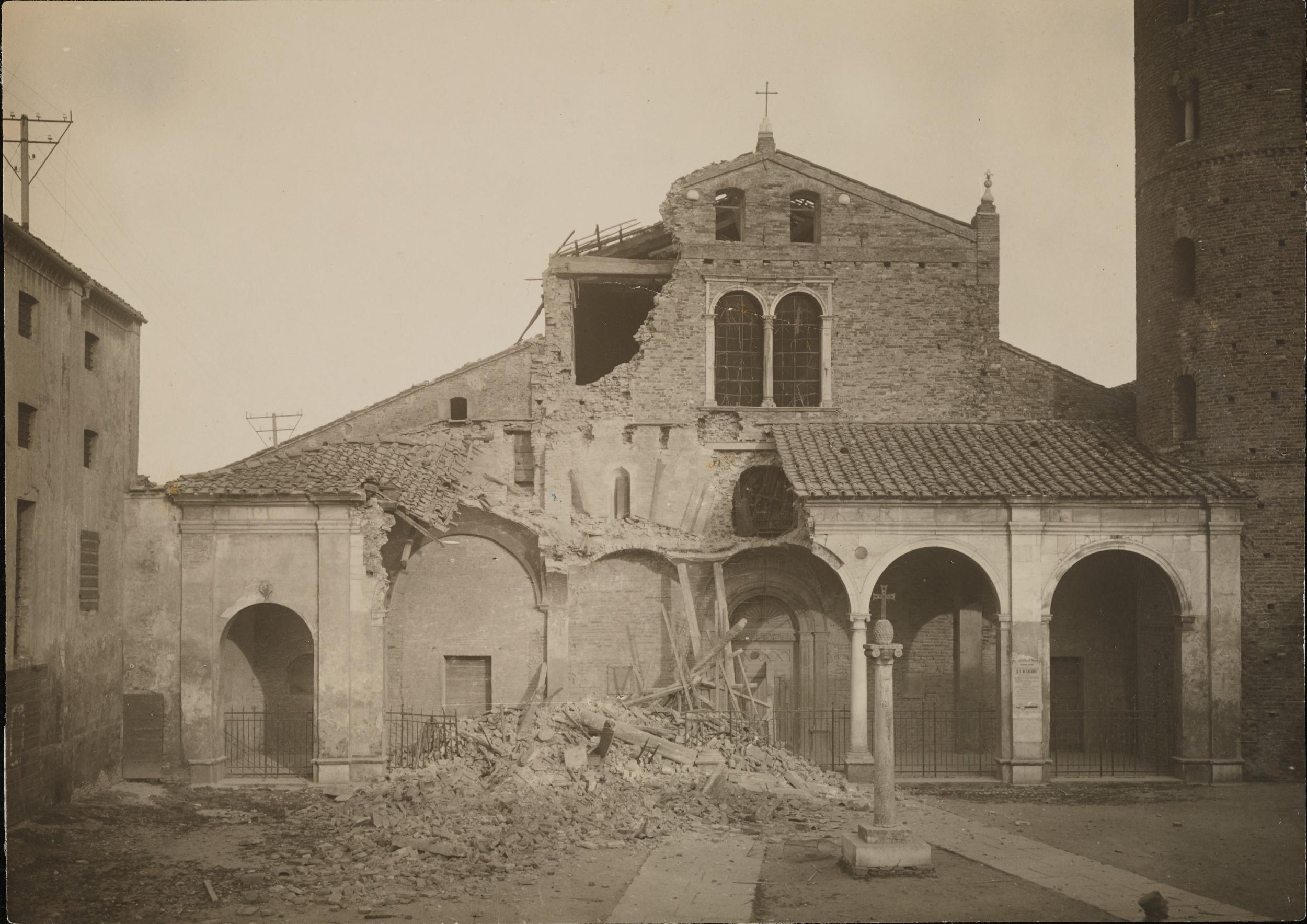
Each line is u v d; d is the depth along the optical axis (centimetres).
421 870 2086
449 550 3334
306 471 2981
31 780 2372
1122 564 3369
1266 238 3014
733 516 3491
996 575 3002
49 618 2455
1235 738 2958
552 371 3550
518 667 3306
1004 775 2955
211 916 1847
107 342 2780
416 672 3303
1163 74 3170
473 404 3647
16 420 2314
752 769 2859
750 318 3581
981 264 3572
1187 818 2556
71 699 2553
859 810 2628
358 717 2850
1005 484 3016
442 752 2838
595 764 2742
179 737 2844
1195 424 3109
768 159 3597
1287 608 2977
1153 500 2980
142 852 2212
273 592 2877
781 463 3319
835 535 3003
